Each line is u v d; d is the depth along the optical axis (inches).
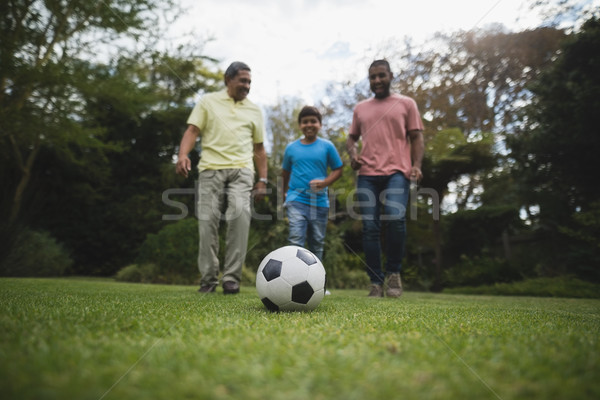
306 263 70.9
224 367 26.9
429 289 333.7
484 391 23.0
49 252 292.0
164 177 398.0
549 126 284.4
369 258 137.7
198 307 70.2
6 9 233.1
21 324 42.3
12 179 344.5
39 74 228.2
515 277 304.7
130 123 404.2
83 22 260.1
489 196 462.0
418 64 445.4
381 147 137.4
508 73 447.2
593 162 277.1
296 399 21.5
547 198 323.0
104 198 379.9
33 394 21.0
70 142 302.5
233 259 119.0
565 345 37.2
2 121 229.5
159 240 258.2
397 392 22.7
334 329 44.9
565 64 277.4
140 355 29.9
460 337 40.9
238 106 130.6
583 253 255.9
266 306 70.2
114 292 106.7
